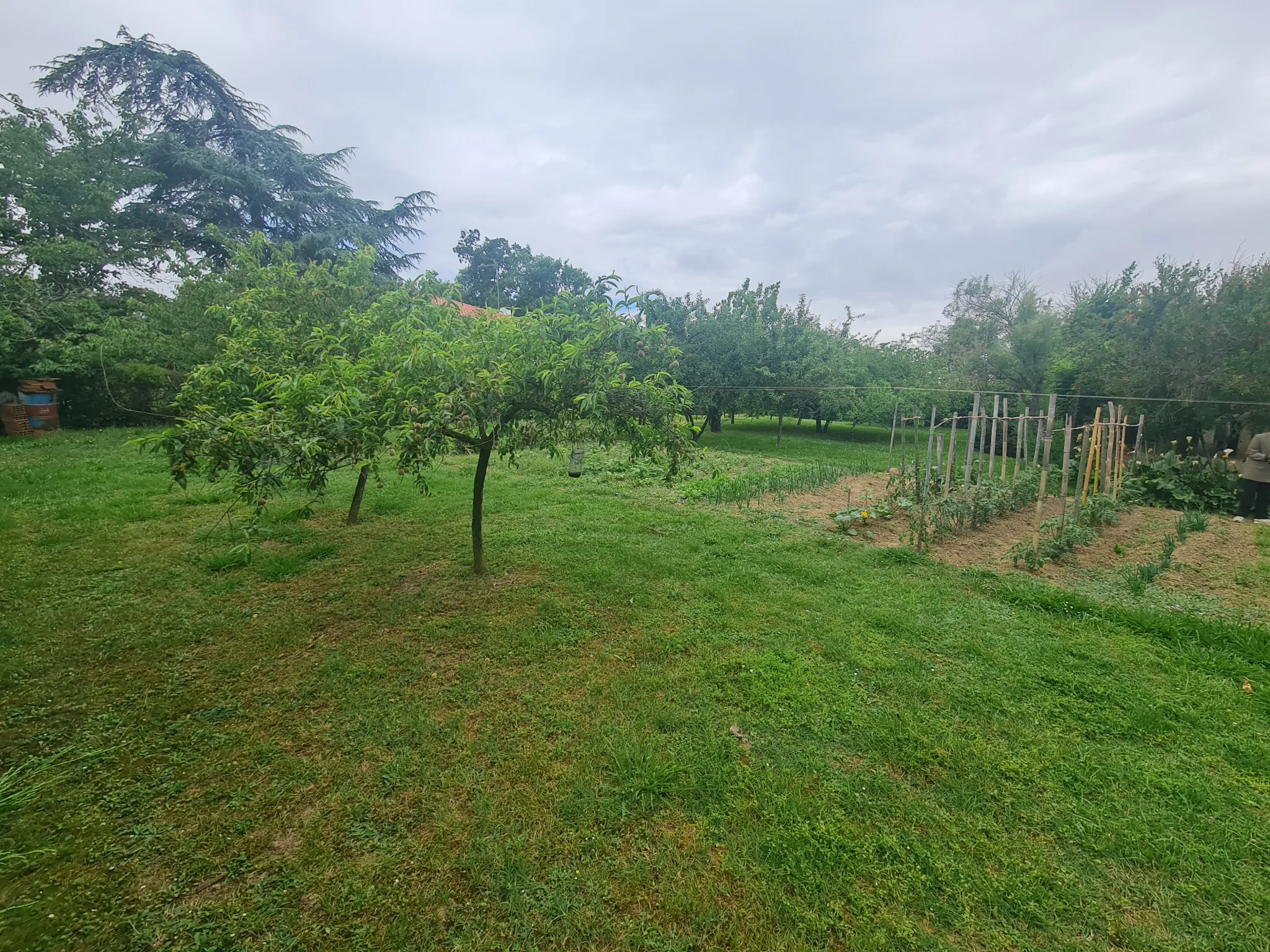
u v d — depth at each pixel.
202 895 1.76
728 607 3.99
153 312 10.77
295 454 2.88
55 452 9.45
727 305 14.45
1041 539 5.73
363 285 6.62
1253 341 8.48
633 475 8.87
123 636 3.40
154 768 2.31
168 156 20.28
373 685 2.94
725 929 1.69
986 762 2.41
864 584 4.48
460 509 6.48
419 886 1.81
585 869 1.88
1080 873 1.89
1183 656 3.38
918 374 17.83
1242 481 7.09
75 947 1.59
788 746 2.51
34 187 14.98
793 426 20.92
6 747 2.41
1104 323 11.57
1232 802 2.22
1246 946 1.65
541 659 3.25
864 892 1.81
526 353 3.62
